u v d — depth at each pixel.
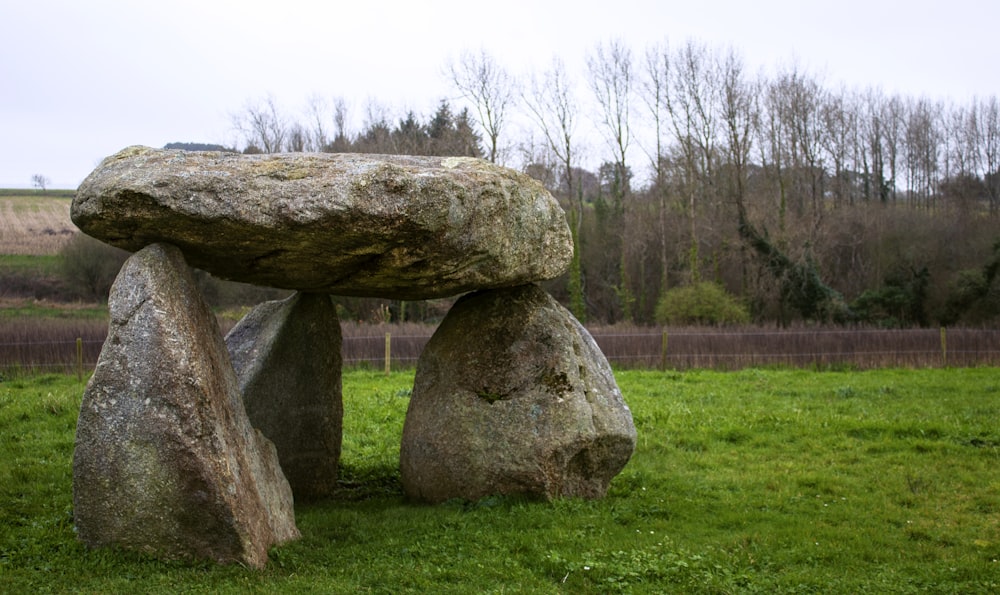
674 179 45.53
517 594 5.64
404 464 8.29
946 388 15.78
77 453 6.04
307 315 8.77
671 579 6.04
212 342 6.55
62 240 39.88
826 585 6.02
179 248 6.57
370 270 6.74
